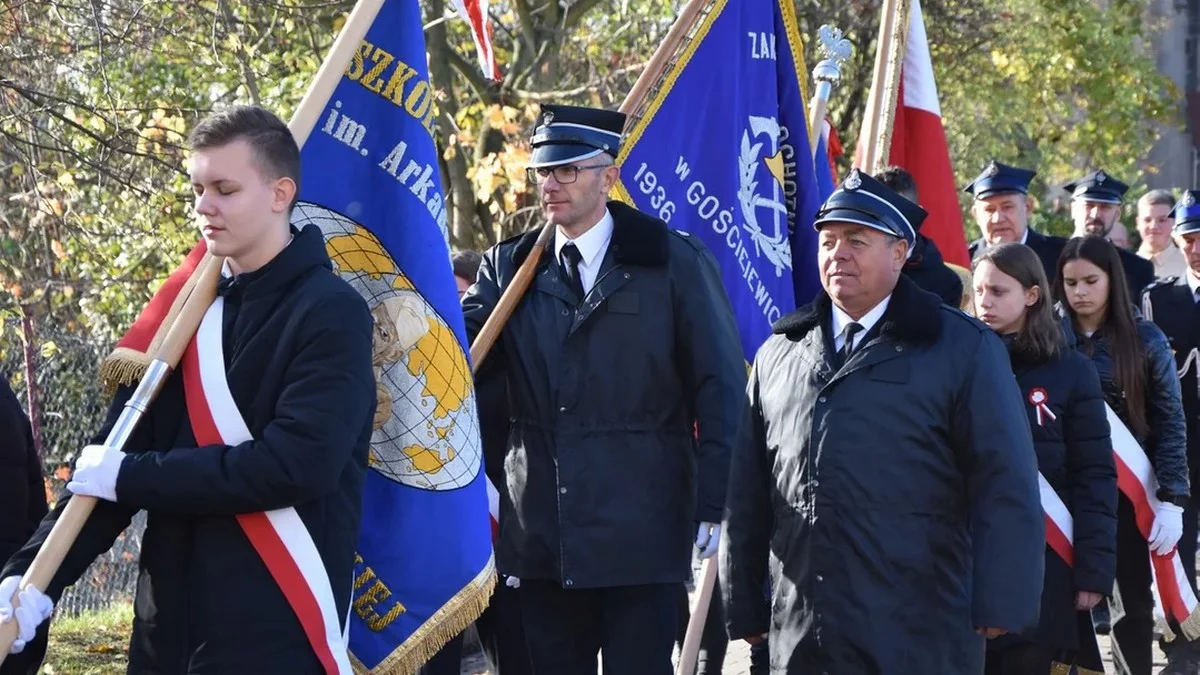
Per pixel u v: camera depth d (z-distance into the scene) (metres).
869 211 5.89
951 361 5.91
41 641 6.04
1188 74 55.06
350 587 5.09
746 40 8.98
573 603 7.38
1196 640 9.88
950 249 11.38
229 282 5.06
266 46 16.31
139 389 4.93
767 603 6.44
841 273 5.96
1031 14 31.95
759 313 8.88
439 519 6.18
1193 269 12.18
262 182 4.93
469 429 6.31
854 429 5.91
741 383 7.20
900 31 11.34
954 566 5.92
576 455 7.11
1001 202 11.79
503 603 8.18
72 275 14.98
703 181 8.80
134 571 14.48
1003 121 33.25
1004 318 8.05
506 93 21.38
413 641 6.09
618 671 7.15
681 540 7.18
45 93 12.54
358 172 6.19
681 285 7.18
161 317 5.31
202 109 14.21
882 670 5.77
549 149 7.15
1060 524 7.92
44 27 12.96
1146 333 9.38
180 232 13.45
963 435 5.89
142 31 12.97
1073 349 8.24
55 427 14.40
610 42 23.81
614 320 7.14
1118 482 9.16
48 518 5.08
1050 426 7.97
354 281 6.16
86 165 13.09
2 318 13.38
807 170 9.49
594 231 7.29
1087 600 7.87
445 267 6.33
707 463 6.99
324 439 4.79
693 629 8.16
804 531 5.97
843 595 5.85
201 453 4.79
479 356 7.32
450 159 21.11
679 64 8.77
